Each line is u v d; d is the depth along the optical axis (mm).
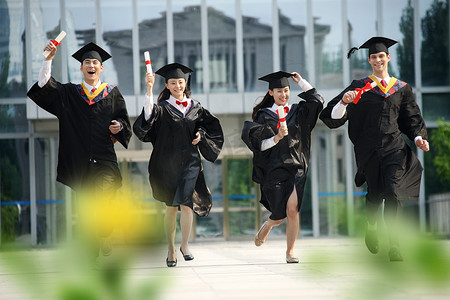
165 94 11570
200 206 11383
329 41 26141
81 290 3623
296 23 26172
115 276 4121
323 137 26641
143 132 10766
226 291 6637
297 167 11180
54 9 25812
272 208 11047
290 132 11203
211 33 26141
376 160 11375
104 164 11148
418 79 26125
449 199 25969
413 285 5344
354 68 26125
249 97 25656
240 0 26156
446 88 26094
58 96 11094
